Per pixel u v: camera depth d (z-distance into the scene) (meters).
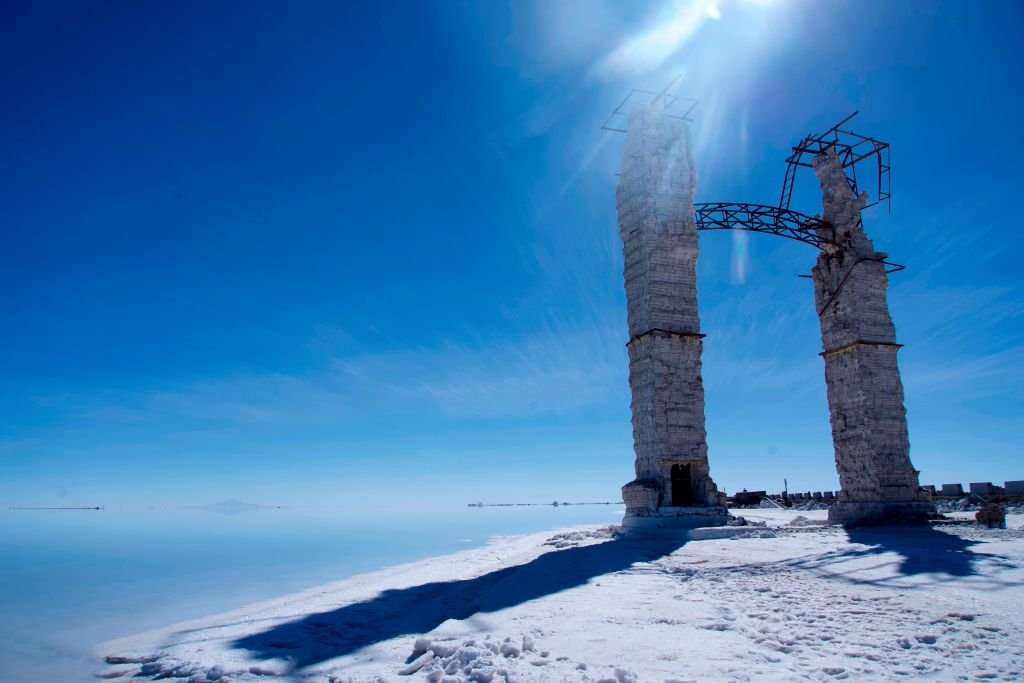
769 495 57.94
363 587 22.16
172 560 36.47
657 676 7.23
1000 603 11.17
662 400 28.64
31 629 16.72
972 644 8.60
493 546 37.94
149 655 12.89
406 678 8.70
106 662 12.84
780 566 16.41
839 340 32.97
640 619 10.26
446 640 10.08
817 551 18.92
